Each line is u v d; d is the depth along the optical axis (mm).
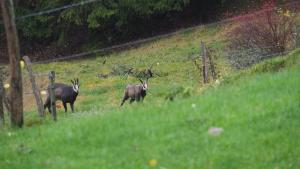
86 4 138625
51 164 36938
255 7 136625
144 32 146500
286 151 34281
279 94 42094
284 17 91562
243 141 35812
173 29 144500
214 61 95312
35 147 40438
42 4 148125
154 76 103625
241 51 93250
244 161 33969
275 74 49219
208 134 37312
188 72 101875
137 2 140000
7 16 48500
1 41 156375
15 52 49000
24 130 46062
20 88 49594
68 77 112938
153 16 147625
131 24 146625
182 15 147000
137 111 44281
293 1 125562
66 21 147125
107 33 148000
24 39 158375
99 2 138250
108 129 40812
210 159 34375
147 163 34938
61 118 60125
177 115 41344
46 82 108250
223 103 42406
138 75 105125
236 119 38812
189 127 39125
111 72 112688
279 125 37062
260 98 41781
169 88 87188
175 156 35406
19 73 49375
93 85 102562
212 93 46594
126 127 40594
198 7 146125
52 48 153625
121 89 97938
